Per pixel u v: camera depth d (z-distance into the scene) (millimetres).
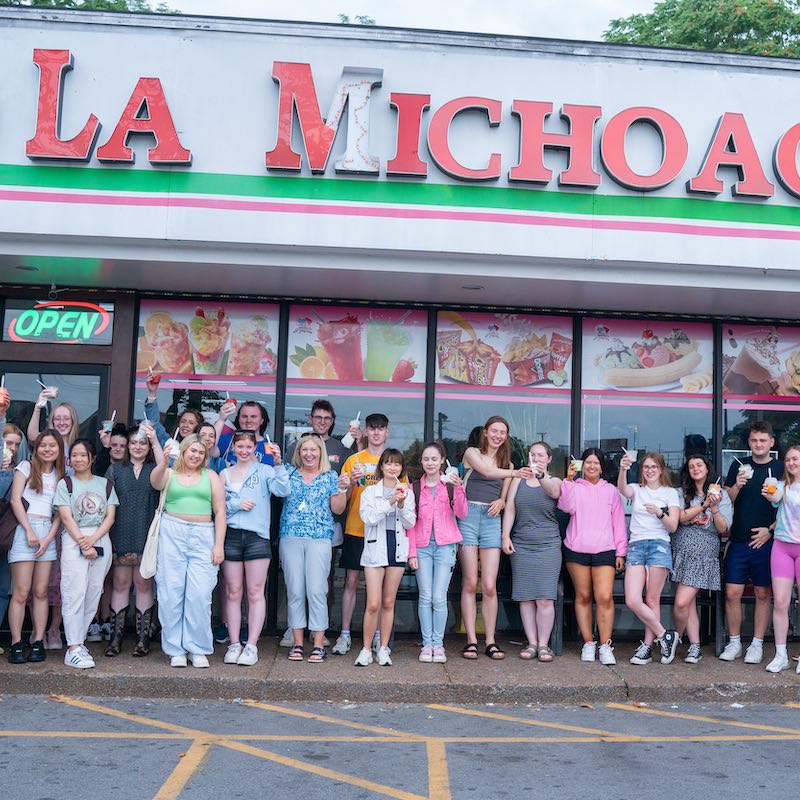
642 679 6617
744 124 7711
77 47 7496
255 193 7371
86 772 4574
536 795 4383
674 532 7293
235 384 8219
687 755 5066
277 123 7438
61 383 8117
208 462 6945
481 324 8438
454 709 6137
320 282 7824
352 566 7266
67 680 6230
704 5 18500
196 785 4430
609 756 5039
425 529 7043
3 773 4527
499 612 8133
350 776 4625
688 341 8602
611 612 7188
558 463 8344
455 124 7598
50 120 7289
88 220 7301
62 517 6539
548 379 8430
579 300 8188
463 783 4547
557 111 7703
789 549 6984
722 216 7660
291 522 6879
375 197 7418
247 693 6246
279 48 7547
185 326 8242
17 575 6531
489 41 7715
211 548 6652
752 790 4469
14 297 8195
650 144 7754
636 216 7582
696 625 7320
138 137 7402
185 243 7344
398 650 7434
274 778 4562
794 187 7684
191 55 7504
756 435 7453
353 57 7578
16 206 7277
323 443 7133
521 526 7312
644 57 7820
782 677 6754
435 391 8328
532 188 7531
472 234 7441
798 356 8695
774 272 7664
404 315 8391
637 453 8375
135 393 8156
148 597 6949
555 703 6352
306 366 8281
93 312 8219
